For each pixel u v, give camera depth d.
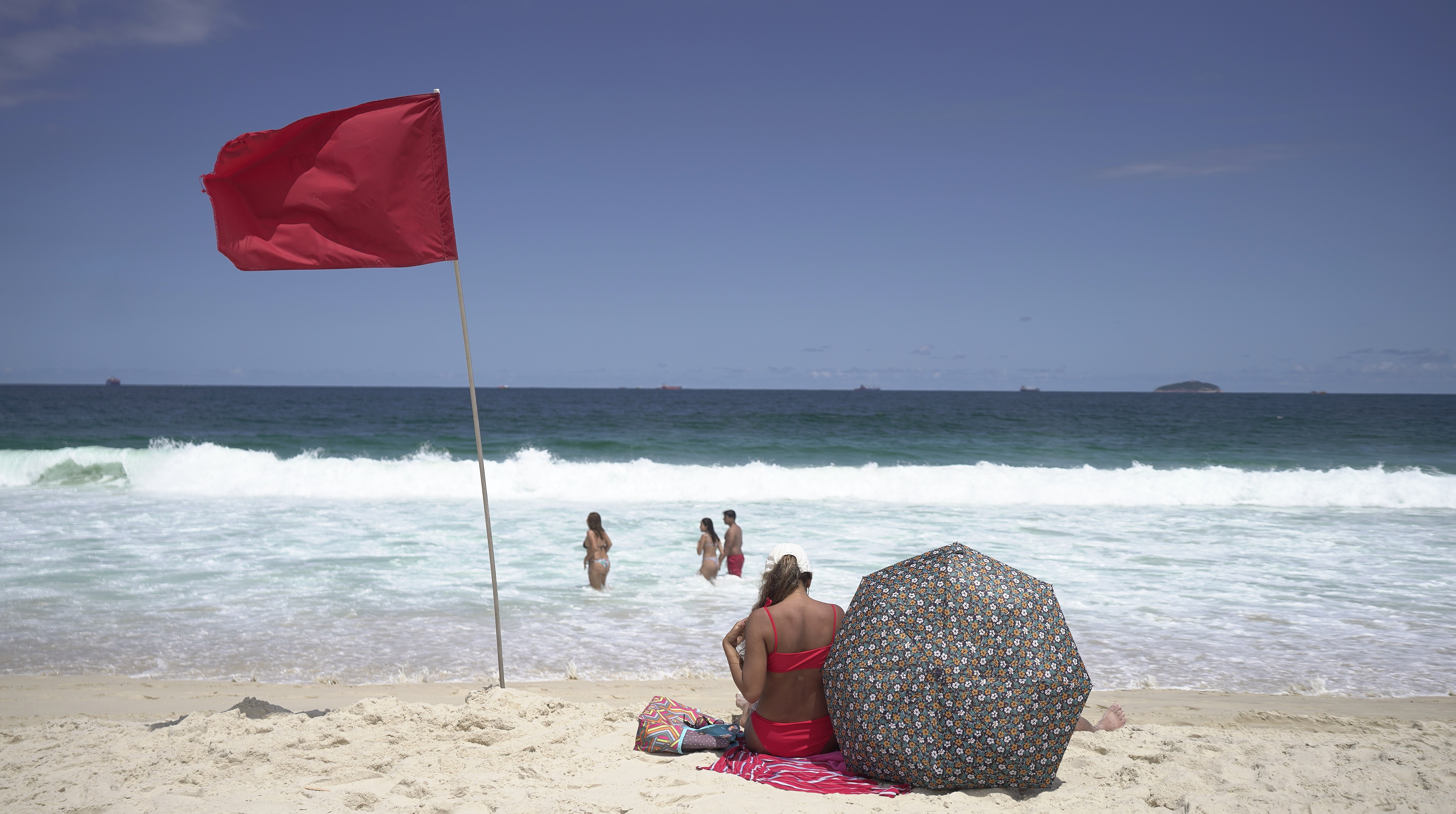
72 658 6.87
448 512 14.95
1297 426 47.06
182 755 3.98
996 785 3.51
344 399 90.44
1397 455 29.55
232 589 9.36
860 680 3.50
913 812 3.22
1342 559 11.80
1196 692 6.41
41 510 14.27
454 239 4.97
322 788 3.55
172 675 6.48
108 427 41.06
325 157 4.87
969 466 18.97
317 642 7.45
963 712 3.38
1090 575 10.75
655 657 7.25
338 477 17.17
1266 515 15.87
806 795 3.40
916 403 97.19
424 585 9.73
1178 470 18.97
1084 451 30.28
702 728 4.25
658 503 16.62
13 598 8.76
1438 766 3.95
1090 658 7.34
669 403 90.06
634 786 3.54
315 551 11.50
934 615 3.48
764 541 12.89
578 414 56.97
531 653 7.31
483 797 3.41
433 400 89.75
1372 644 7.84
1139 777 3.83
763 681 3.85
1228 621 8.59
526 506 15.96
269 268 4.89
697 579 10.41
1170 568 11.14
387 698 4.84
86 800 3.37
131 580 9.66
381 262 4.94
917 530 13.82
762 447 29.69
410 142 4.89
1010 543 12.84
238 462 18.09
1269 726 5.39
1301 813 3.31
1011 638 3.42
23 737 4.43
